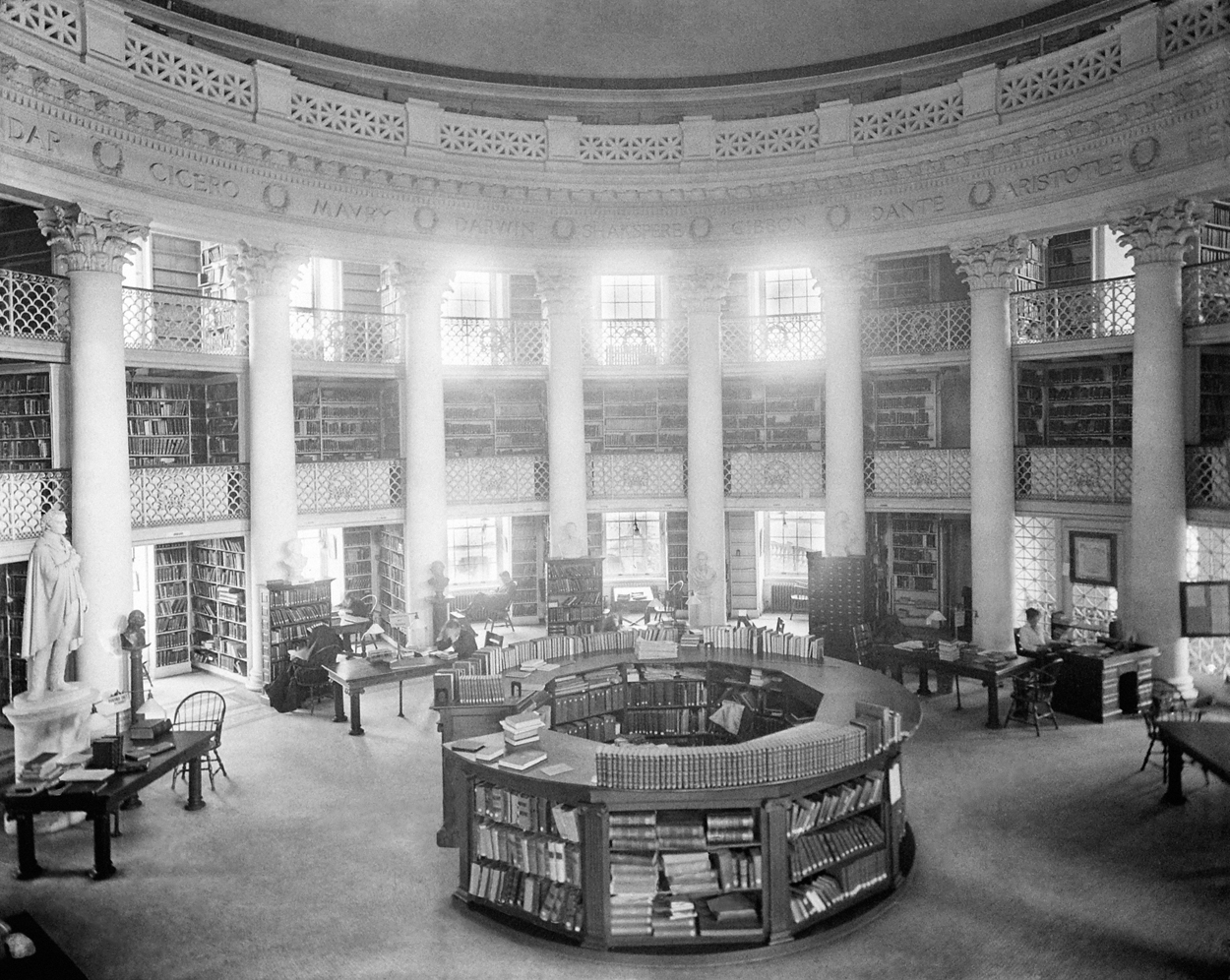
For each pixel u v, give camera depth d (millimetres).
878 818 8938
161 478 14812
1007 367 16125
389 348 18891
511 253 17875
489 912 8469
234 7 15844
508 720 8844
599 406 20797
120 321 13852
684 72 18672
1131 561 14625
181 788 11781
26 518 12977
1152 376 14133
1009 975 7383
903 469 17500
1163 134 13719
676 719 12281
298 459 18219
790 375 19578
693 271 18219
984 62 17359
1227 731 10328
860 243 17125
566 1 15664
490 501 18734
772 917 7793
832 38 17219
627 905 7840
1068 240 18281
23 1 12117
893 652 14742
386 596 19656
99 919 8547
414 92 18484
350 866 9578
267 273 15781
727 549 21359
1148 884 8836
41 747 10867
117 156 13602
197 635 17578
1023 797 11008
